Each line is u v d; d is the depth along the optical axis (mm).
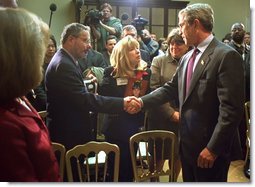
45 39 1067
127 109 2217
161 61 2777
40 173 912
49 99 2191
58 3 6648
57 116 2191
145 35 4875
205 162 1761
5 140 835
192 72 1872
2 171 826
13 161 833
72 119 2201
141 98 2238
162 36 6805
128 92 2424
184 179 1959
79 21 6207
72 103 2154
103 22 4879
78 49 2199
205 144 1817
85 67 3686
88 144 1930
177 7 6812
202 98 1797
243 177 3402
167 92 2240
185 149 1891
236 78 1715
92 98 2191
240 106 1721
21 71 900
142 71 2467
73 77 2137
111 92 2424
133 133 2430
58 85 2121
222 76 1726
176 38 2617
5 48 873
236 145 1922
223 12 7438
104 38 4715
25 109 956
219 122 1721
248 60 3459
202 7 1852
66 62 2141
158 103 2234
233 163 3768
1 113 868
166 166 3008
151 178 2330
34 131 915
